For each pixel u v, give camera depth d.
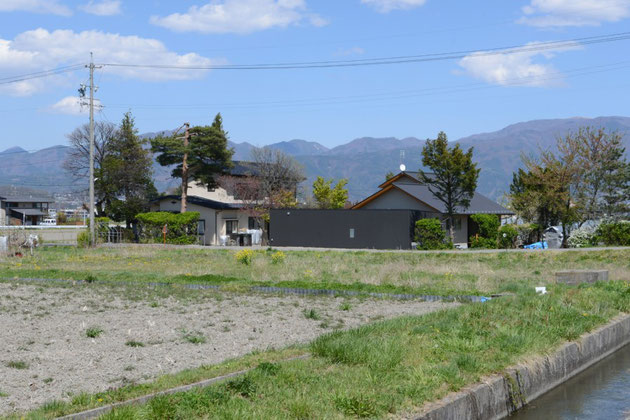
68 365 7.96
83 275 20.48
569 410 7.76
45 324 11.17
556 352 8.93
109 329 10.67
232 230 47.84
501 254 28.66
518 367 7.94
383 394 6.15
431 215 38.34
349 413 5.69
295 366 7.12
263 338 9.88
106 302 14.30
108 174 52.09
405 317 10.56
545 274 20.42
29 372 7.57
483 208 41.06
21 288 17.33
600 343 10.44
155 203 51.34
